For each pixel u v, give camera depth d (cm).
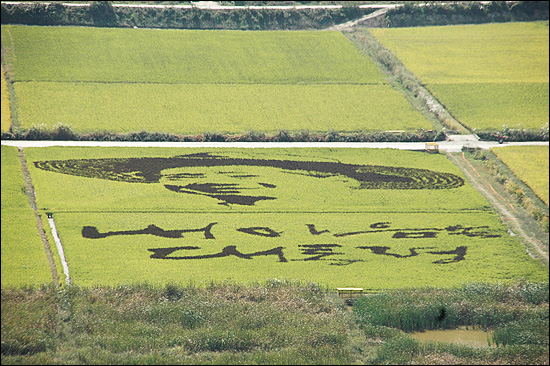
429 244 6197
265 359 4341
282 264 5762
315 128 9062
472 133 9025
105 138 8412
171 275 5475
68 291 4950
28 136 8262
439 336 4803
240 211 6750
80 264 5553
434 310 4919
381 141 8806
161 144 8362
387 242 6222
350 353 4484
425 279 5544
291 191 7238
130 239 6069
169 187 7200
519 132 8850
